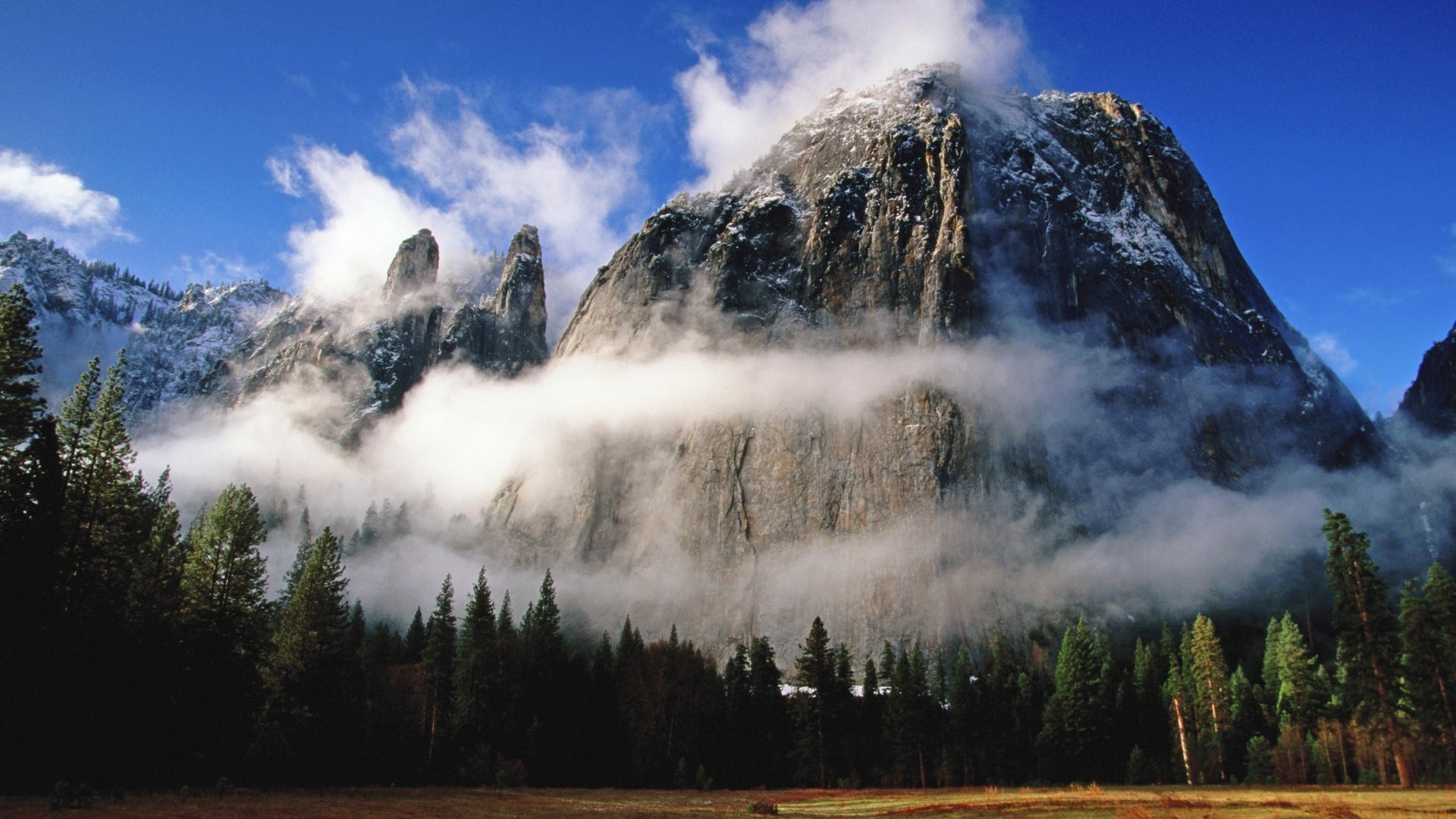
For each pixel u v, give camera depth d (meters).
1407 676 64.50
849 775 92.19
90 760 48.34
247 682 63.44
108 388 58.84
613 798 62.81
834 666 99.44
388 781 74.25
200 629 61.12
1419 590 68.00
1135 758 93.50
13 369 51.53
